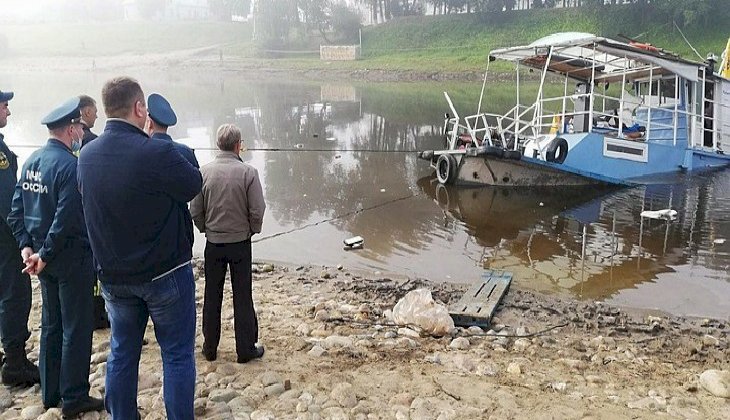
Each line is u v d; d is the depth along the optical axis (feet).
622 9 195.52
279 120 83.82
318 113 92.27
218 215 15.35
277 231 33.78
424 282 25.94
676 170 50.65
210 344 16.08
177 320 11.63
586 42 43.14
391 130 75.97
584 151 45.98
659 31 184.24
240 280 15.75
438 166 46.93
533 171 45.39
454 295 24.09
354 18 239.91
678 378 16.34
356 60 210.18
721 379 15.46
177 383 11.64
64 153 12.88
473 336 19.44
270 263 28.43
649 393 15.10
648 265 28.71
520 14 212.84
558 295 24.79
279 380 14.96
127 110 10.99
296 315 20.88
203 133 70.44
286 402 13.71
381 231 34.12
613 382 15.85
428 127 78.59
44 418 12.96
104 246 11.03
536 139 47.16
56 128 13.05
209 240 15.55
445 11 241.35
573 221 36.91
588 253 30.66
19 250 14.32
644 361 17.70
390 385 14.85
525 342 18.99
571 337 20.06
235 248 15.55
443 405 13.82
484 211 38.81
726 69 61.87
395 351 17.33
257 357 16.38
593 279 26.81
